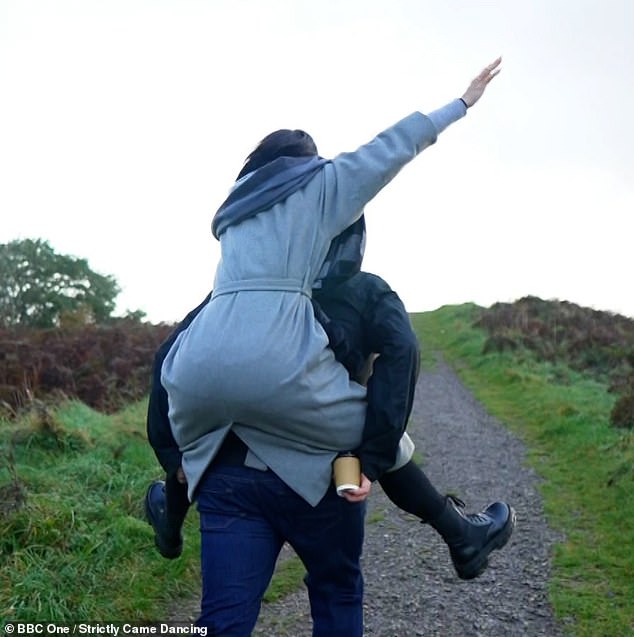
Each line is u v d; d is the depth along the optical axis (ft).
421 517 8.25
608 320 64.44
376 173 7.25
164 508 9.06
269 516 7.19
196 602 14.05
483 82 7.86
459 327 72.13
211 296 7.47
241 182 7.47
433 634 12.94
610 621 13.29
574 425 30.91
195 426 7.13
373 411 7.03
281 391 6.70
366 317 7.36
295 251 7.05
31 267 100.99
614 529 18.40
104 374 33.58
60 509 15.40
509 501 21.85
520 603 14.21
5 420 23.43
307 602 14.25
